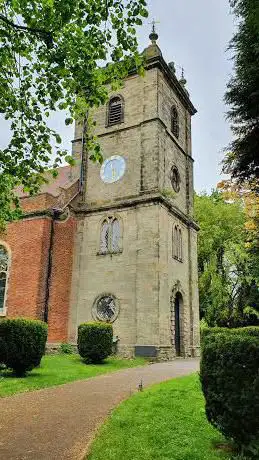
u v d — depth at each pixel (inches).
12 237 868.6
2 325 495.2
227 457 214.2
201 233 1322.6
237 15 309.7
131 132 973.2
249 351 217.0
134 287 829.2
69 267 908.6
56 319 842.2
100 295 864.9
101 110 1044.5
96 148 351.3
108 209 925.2
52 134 351.6
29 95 347.3
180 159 1073.5
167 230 888.3
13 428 275.9
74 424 285.6
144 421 284.2
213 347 236.4
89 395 390.9
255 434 209.9
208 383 234.8
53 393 401.1
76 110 349.7
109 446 231.0
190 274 992.2
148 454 217.3
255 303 1268.5
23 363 484.4
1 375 488.1
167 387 412.5
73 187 968.3
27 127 354.3
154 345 764.0
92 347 663.8
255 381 209.8
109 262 881.5
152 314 783.1
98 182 978.7
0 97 344.5
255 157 352.5
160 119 950.4
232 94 344.8
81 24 317.1
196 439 243.4
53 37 319.6
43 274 820.6
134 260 848.3
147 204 868.6
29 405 345.1
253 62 318.7
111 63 342.6
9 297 828.0
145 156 920.9
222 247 1311.5
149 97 974.4
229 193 492.7
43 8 304.5
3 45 325.4
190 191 1094.4
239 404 213.8
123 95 1025.5
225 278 1269.7
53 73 329.1
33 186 373.7
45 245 837.8
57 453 226.2
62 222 904.9
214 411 227.8
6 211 452.1
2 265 866.8
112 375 544.4
